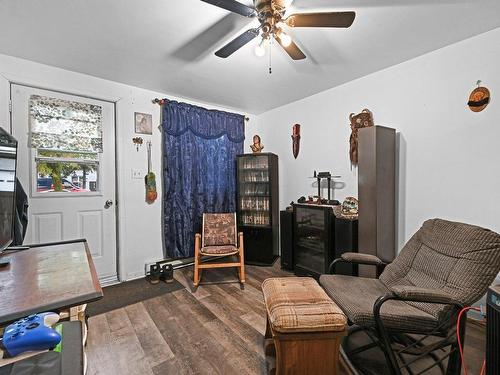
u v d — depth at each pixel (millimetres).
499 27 1785
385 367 1479
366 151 2229
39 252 1361
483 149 1884
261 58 2186
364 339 1756
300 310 1309
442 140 2088
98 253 2662
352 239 2338
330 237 2557
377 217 2182
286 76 2568
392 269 1765
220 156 3447
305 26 1419
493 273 1302
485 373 963
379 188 2197
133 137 2818
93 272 1088
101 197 2672
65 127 2443
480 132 1896
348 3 1522
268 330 1608
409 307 1434
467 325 1835
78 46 1988
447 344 1323
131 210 2818
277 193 3578
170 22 1691
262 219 3441
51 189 2404
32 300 836
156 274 2689
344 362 1525
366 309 1340
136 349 1616
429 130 2160
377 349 1648
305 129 3244
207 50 2051
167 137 2953
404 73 2299
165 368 1457
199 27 1747
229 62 2254
